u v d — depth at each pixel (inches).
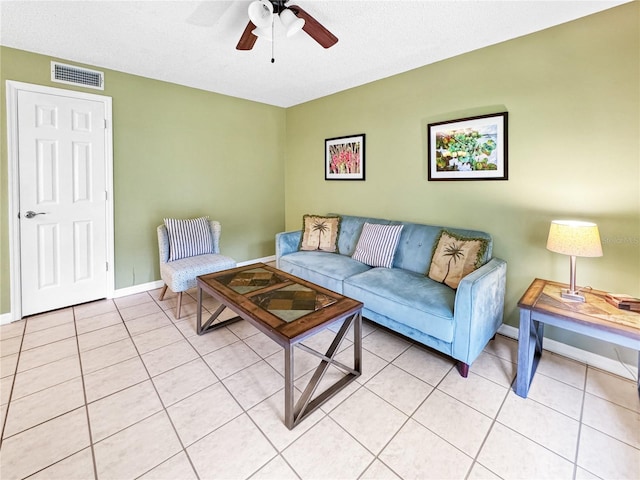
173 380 74.5
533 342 72.3
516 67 89.0
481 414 64.1
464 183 103.0
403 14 77.8
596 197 78.5
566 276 84.8
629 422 61.7
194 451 55.1
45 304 109.0
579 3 72.1
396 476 50.5
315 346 92.1
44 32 88.0
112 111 117.1
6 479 49.5
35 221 104.7
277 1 68.9
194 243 122.7
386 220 124.9
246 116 159.2
